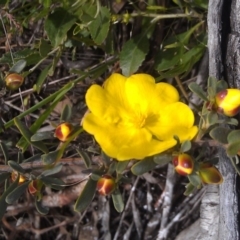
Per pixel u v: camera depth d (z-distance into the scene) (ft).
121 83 1.40
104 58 1.71
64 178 1.63
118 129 1.38
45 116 1.59
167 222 1.74
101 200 1.76
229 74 1.46
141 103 1.40
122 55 1.61
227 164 1.44
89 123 1.36
